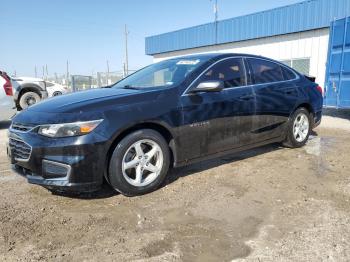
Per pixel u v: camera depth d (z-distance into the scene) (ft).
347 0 46.96
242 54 16.72
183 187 13.64
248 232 10.02
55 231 10.18
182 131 13.52
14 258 8.79
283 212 11.27
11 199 12.62
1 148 22.00
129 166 12.36
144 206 11.88
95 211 11.50
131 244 9.43
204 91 13.87
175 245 9.36
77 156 11.25
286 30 55.36
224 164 16.71
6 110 30.71
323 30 50.72
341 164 16.38
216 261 8.61
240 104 15.53
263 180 14.35
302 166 16.17
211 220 10.80
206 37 71.46
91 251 9.09
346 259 8.56
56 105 12.57
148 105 12.71
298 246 9.19
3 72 30.63
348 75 30.53
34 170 11.62
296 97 18.65
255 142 16.78
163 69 15.92
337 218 10.74
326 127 28.02
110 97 12.73
